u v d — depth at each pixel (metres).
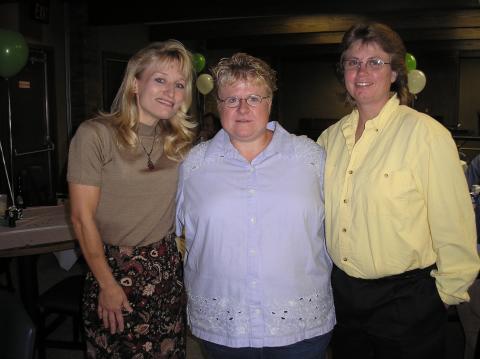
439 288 1.45
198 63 6.28
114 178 1.49
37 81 6.04
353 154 1.49
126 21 6.19
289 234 1.43
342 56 1.56
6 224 2.46
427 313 1.46
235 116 1.43
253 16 5.71
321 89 11.86
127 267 1.53
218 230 1.44
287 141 1.51
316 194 1.48
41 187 3.61
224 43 9.27
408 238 1.41
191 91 1.62
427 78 10.70
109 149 1.48
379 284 1.47
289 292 1.44
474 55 10.20
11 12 5.62
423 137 1.39
